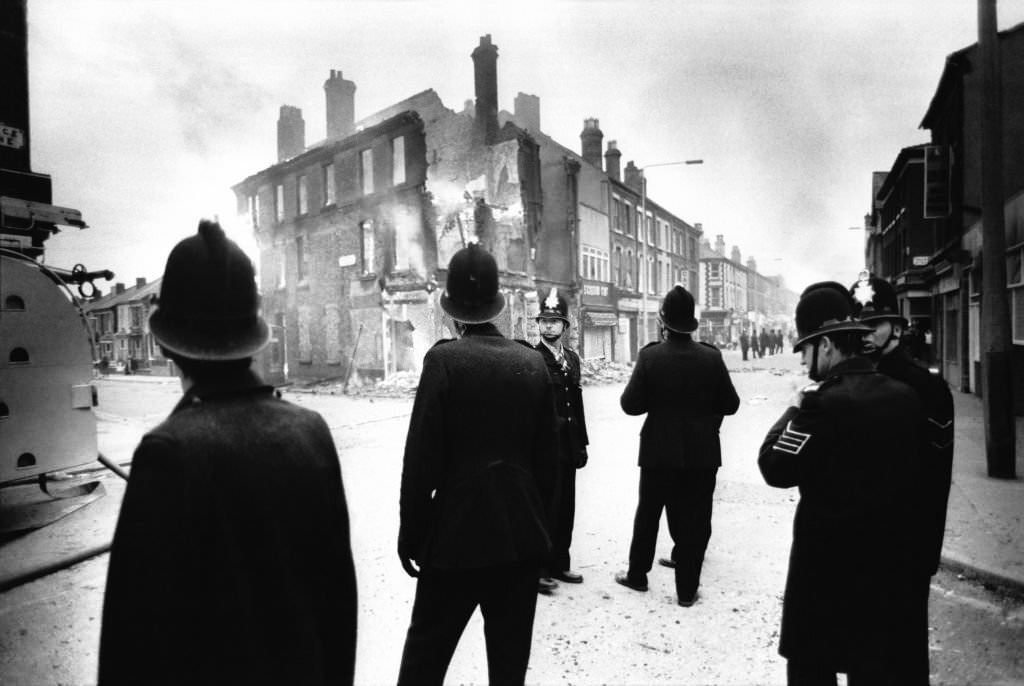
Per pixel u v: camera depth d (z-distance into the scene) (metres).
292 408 1.33
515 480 2.09
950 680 2.72
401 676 2.06
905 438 1.84
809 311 2.02
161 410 16.47
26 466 4.76
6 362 4.67
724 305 58.41
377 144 21.62
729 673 2.71
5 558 4.27
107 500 6.19
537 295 22.98
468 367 2.09
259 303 1.30
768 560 4.14
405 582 3.87
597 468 7.23
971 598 3.60
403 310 20.31
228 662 1.08
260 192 27.53
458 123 22.72
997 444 6.12
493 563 1.99
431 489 2.07
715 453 3.38
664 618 3.27
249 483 1.13
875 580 1.82
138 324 45.38
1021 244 10.02
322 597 1.28
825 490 1.88
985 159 6.13
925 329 19.52
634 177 34.34
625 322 31.56
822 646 1.88
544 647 2.96
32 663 2.94
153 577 1.01
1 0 5.35
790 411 2.00
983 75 6.23
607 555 4.32
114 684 1.01
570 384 3.79
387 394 18.22
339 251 23.28
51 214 5.28
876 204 27.89
